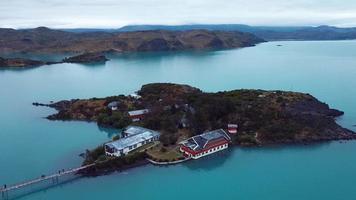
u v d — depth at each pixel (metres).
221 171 108.00
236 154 120.25
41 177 101.06
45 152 122.50
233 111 141.75
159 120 139.62
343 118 155.50
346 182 99.19
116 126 146.00
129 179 103.38
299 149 123.12
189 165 112.50
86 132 142.50
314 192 93.94
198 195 93.75
